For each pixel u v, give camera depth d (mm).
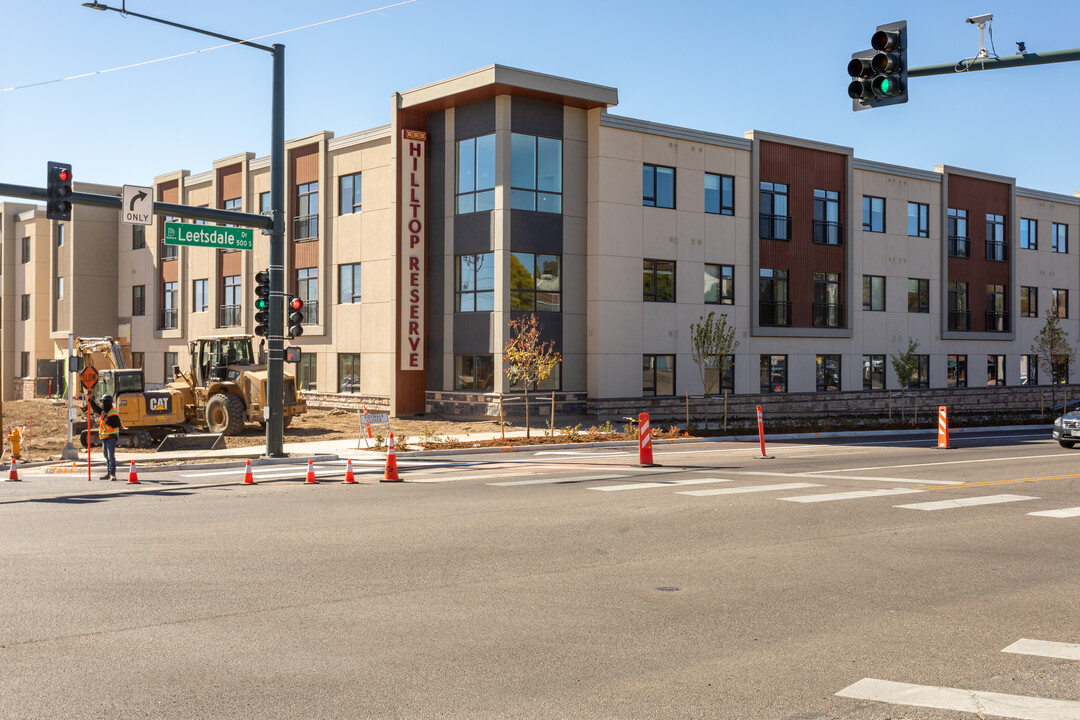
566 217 34031
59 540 11531
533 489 16656
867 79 11625
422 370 35781
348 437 28859
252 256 43531
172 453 24031
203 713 5746
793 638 7367
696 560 10336
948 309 45562
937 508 14211
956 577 9523
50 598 8594
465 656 6891
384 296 36969
